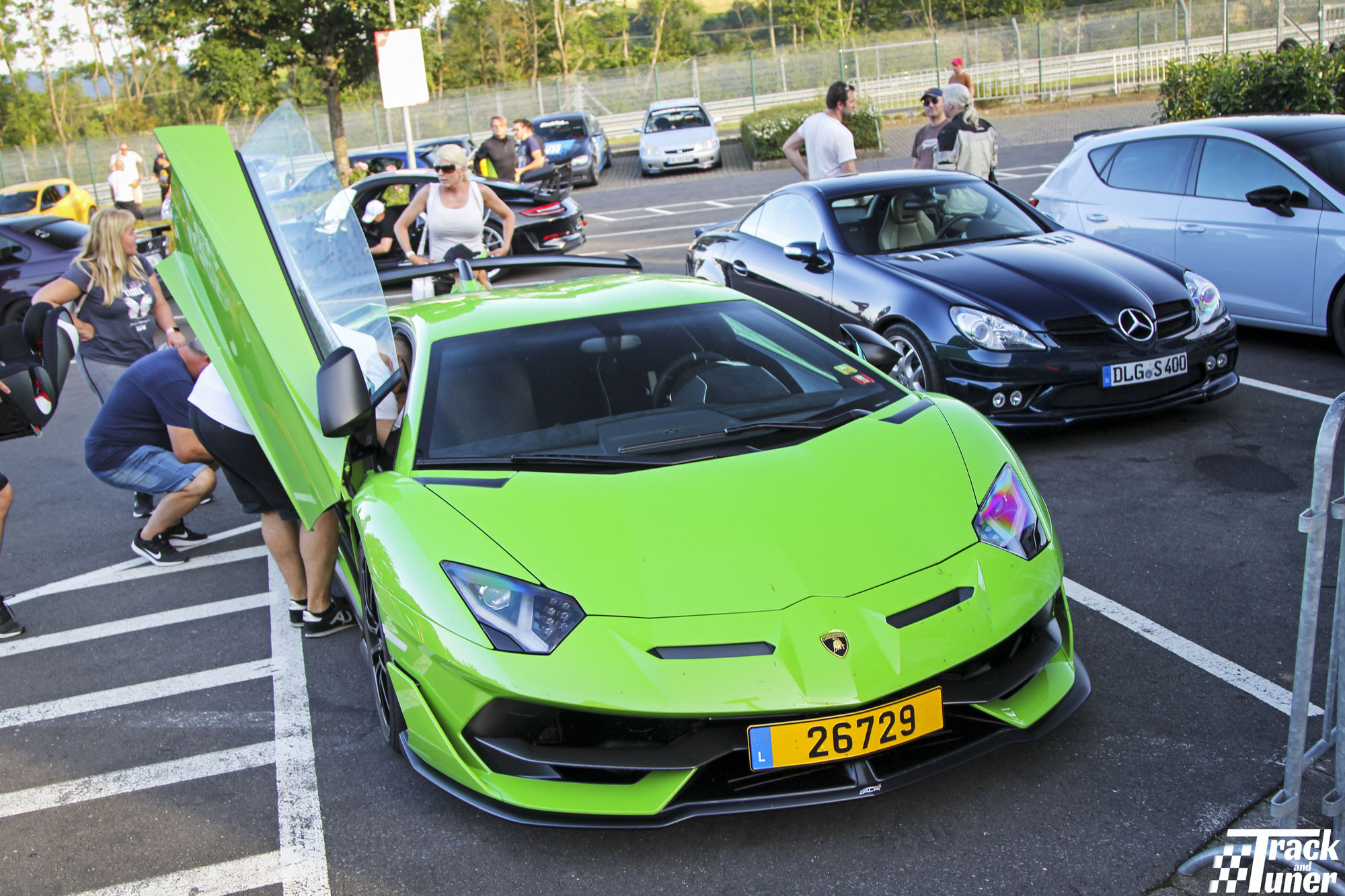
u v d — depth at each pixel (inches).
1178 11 998.4
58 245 442.3
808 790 90.5
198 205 109.8
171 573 183.9
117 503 229.5
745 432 113.4
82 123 2116.1
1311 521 81.4
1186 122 263.3
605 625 89.4
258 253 112.9
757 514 98.6
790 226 243.0
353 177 756.0
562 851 95.5
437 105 1217.4
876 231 226.8
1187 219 252.1
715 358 126.8
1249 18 971.9
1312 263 228.5
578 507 100.7
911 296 200.1
